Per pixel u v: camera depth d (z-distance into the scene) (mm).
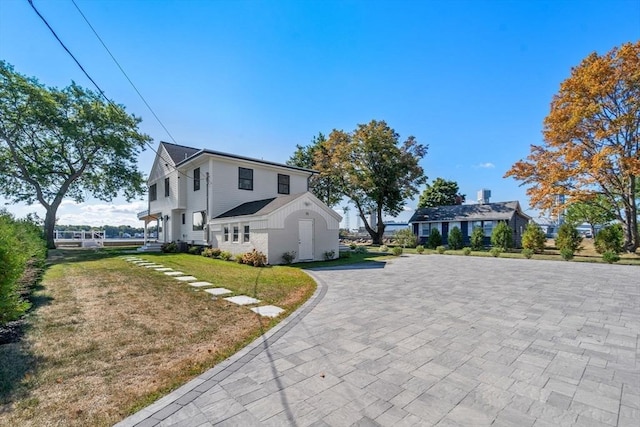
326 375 3146
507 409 2549
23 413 2426
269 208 13781
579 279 9430
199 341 4105
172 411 2492
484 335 4391
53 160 21750
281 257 13273
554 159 18547
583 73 16375
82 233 29844
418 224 30156
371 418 2398
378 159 26750
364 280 9242
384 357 3611
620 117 15773
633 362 3520
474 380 3055
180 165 18922
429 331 4562
